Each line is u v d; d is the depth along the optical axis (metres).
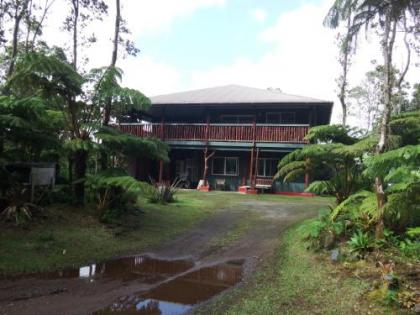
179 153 24.41
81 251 7.37
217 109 23.39
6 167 9.19
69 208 9.44
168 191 14.21
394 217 6.79
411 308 4.38
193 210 12.73
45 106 9.01
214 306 5.04
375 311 4.48
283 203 15.35
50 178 9.77
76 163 9.92
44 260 6.64
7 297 5.16
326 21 8.10
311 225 7.72
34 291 5.43
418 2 6.98
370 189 8.55
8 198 8.30
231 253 7.97
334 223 7.44
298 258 6.95
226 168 23.27
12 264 6.24
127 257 7.54
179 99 22.84
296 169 10.18
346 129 9.55
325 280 5.62
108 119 10.73
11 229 7.55
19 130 8.44
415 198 5.62
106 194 9.41
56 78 9.45
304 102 20.17
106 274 6.42
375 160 5.53
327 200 16.66
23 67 9.23
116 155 10.70
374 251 6.23
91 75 9.96
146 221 10.46
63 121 9.80
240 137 21.19
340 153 8.27
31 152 9.94
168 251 8.12
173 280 6.21
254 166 22.47
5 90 10.30
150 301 5.27
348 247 6.58
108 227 8.94
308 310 4.68
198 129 21.84
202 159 23.77
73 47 17.70
